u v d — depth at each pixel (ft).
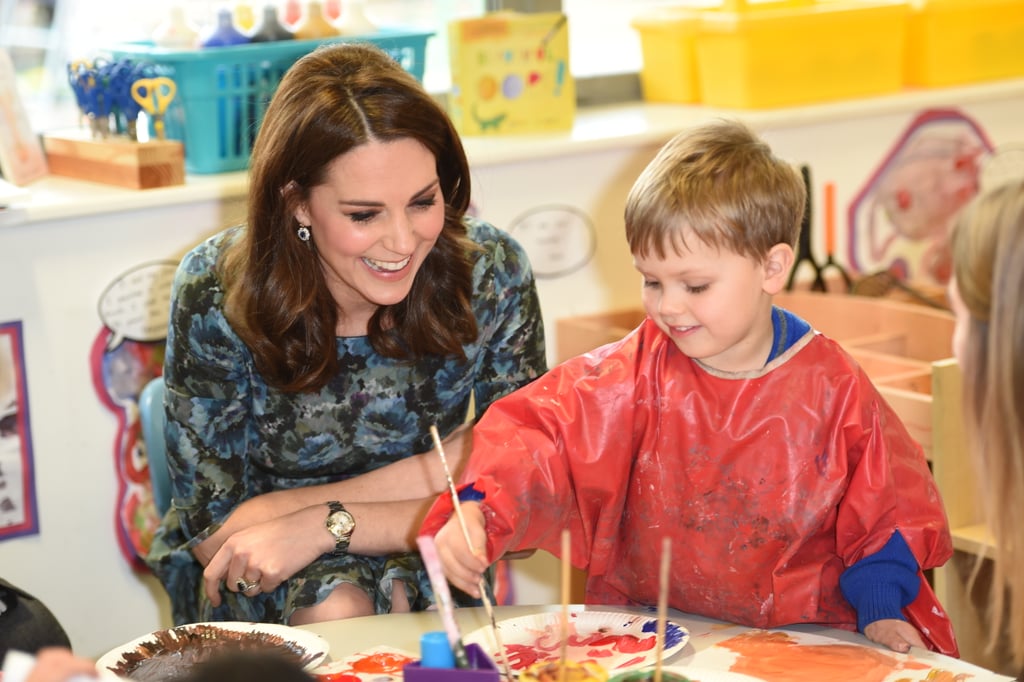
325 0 7.07
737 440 4.04
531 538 4.15
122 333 6.34
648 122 7.69
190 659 3.83
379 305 4.77
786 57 7.84
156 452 5.56
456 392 5.21
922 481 4.01
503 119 7.41
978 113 8.63
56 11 7.02
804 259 7.95
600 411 4.16
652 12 8.41
